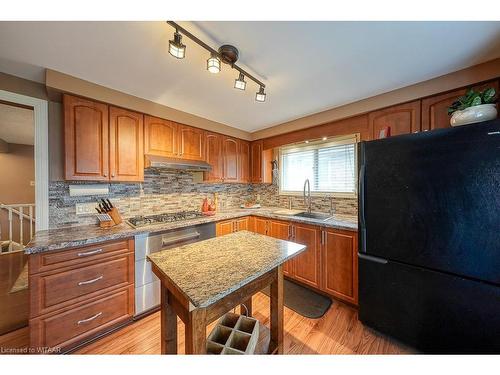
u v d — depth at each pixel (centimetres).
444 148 128
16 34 120
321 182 299
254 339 109
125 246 178
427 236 135
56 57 143
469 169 119
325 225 221
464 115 135
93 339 162
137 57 144
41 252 139
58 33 120
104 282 166
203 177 291
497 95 149
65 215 194
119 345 157
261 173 341
